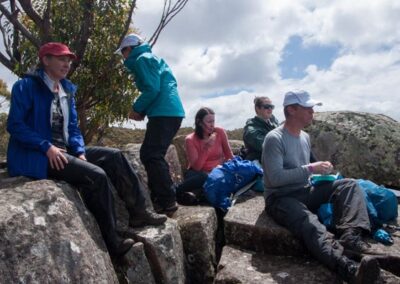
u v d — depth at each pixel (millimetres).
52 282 2885
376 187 4547
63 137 3986
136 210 4188
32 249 2904
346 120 7410
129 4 7195
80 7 6652
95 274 3191
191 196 5395
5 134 9742
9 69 7039
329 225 4160
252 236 4395
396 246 3986
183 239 4605
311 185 4426
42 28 6465
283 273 3844
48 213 3162
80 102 7309
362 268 3275
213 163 6020
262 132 6129
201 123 5973
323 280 3695
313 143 7352
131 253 3816
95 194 3689
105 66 7188
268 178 4320
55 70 3795
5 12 6238
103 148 4199
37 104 3738
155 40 6703
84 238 3293
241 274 3873
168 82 4992
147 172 4977
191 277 4539
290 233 4195
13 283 2717
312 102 4293
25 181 3521
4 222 2859
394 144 7070
